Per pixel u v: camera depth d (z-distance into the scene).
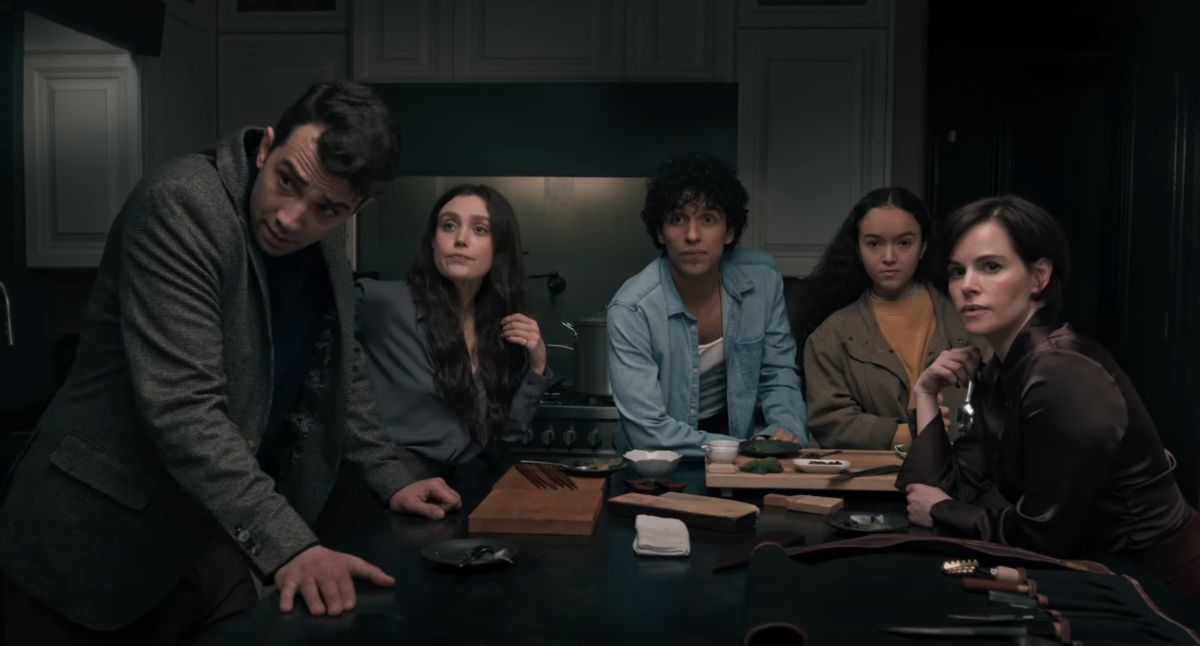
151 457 1.50
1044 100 4.56
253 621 1.21
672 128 3.82
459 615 1.23
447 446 2.05
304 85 4.13
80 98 3.68
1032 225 1.48
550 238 4.20
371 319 2.08
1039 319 1.50
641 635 1.16
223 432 1.39
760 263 2.64
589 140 3.85
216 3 4.14
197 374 1.40
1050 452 1.40
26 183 3.75
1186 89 3.96
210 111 4.15
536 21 3.96
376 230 4.11
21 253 3.78
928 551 1.39
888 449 2.38
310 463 1.75
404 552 1.51
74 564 1.50
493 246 2.08
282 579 1.31
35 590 1.50
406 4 3.98
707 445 2.05
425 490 1.79
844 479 1.88
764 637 1.11
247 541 1.35
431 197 4.09
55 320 4.07
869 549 1.39
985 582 1.22
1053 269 1.50
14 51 3.68
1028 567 1.33
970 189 4.60
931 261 2.56
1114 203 4.51
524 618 1.22
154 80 3.71
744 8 3.99
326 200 1.41
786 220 4.05
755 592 1.19
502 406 2.15
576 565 1.44
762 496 1.92
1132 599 1.18
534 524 1.60
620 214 4.17
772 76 4.00
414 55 3.99
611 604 1.27
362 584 1.35
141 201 1.42
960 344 2.48
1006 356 1.51
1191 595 1.46
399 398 2.06
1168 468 1.50
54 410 1.57
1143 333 4.29
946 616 1.12
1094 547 1.53
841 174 4.01
